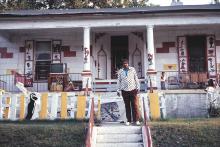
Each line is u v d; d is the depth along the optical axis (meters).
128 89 12.70
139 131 11.78
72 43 22.36
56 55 22.30
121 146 10.91
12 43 22.48
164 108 14.65
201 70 21.69
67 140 11.74
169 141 11.67
